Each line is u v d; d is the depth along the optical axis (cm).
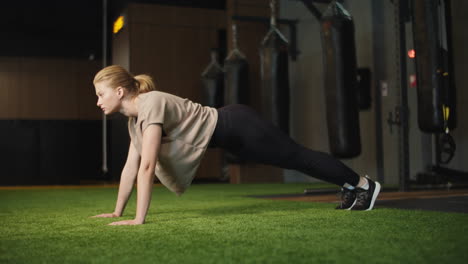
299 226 176
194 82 904
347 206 239
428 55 385
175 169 194
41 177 1227
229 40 808
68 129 1245
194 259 118
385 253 123
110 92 189
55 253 128
